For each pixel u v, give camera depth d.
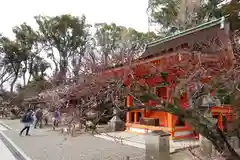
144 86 3.52
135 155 7.11
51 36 32.88
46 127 15.97
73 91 5.80
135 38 21.20
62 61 30.22
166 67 5.17
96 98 4.77
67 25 32.25
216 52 5.14
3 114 31.88
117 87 4.16
